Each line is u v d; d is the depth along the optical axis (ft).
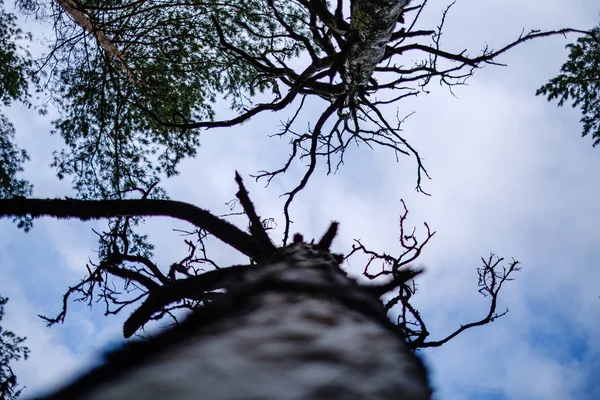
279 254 7.98
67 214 12.19
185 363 2.47
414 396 3.09
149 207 11.60
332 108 23.49
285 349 2.88
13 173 30.58
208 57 34.24
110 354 2.90
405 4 18.93
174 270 14.30
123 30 31.63
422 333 12.66
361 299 4.97
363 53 21.70
